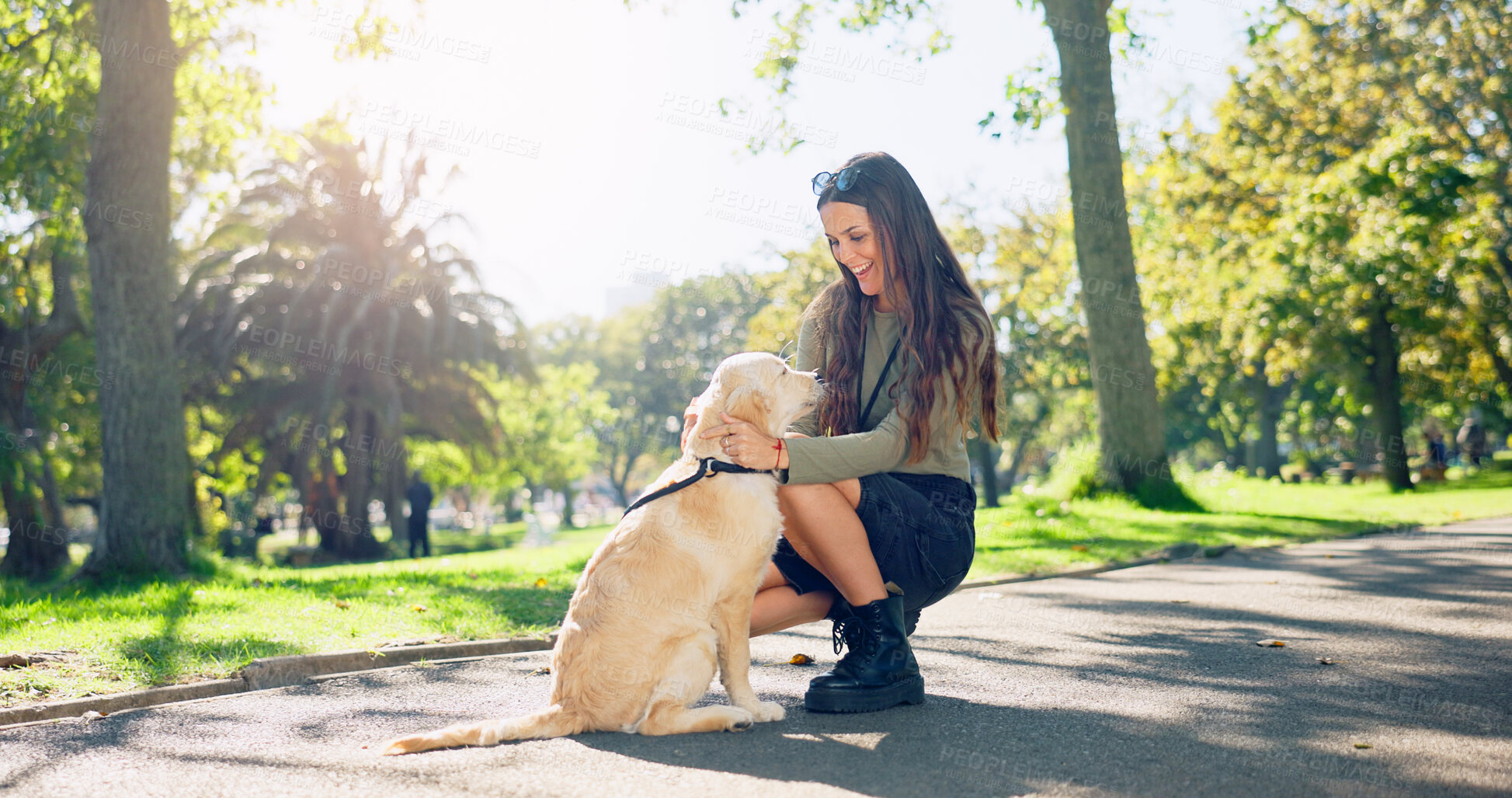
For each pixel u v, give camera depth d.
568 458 43.41
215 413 26.97
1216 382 33.47
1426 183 17.84
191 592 7.12
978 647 4.67
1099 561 8.00
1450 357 21.67
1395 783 2.56
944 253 3.45
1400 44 20.08
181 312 24.78
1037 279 27.86
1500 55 19.23
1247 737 3.01
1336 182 18.77
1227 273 22.09
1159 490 13.03
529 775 2.67
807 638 5.11
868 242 3.37
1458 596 5.83
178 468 9.84
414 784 2.64
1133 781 2.60
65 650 4.49
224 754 3.06
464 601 6.20
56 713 3.61
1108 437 13.38
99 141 9.58
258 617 5.59
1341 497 16.88
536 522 31.78
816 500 3.21
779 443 3.12
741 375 3.20
